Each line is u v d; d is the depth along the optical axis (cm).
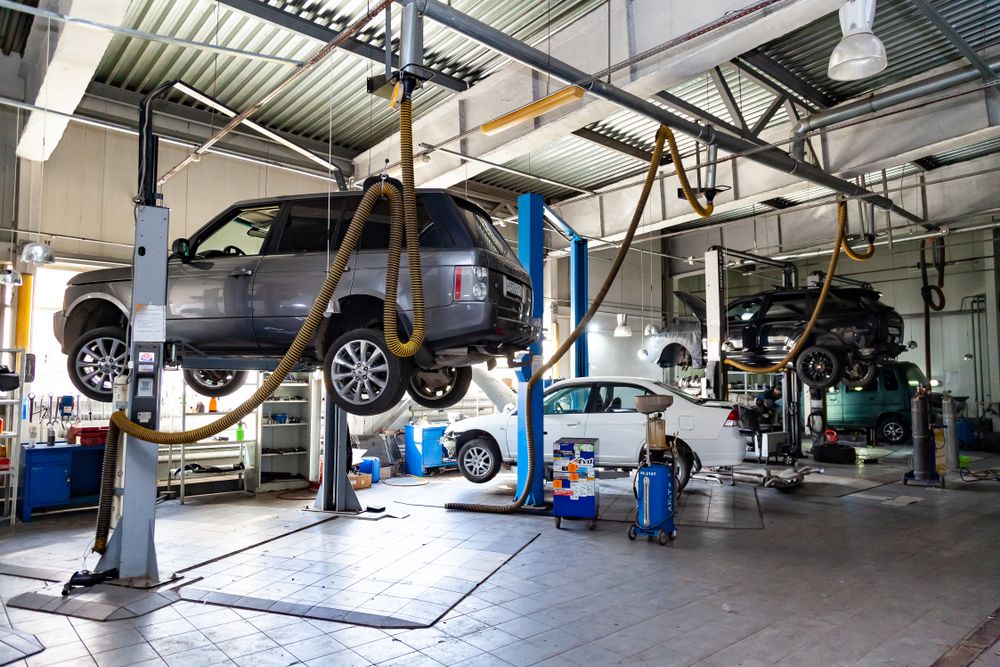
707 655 334
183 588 444
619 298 1708
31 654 332
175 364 499
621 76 666
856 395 1516
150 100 489
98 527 470
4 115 830
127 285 556
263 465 913
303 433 945
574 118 740
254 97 928
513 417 908
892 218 1329
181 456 798
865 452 1339
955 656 331
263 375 876
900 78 877
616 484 934
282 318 502
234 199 1017
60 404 849
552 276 1501
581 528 644
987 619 384
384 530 636
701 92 942
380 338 471
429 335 464
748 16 549
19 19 752
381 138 1085
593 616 392
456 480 1006
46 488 716
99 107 896
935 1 696
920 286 1631
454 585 452
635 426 823
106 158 910
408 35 431
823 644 347
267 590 441
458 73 866
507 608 408
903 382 1455
